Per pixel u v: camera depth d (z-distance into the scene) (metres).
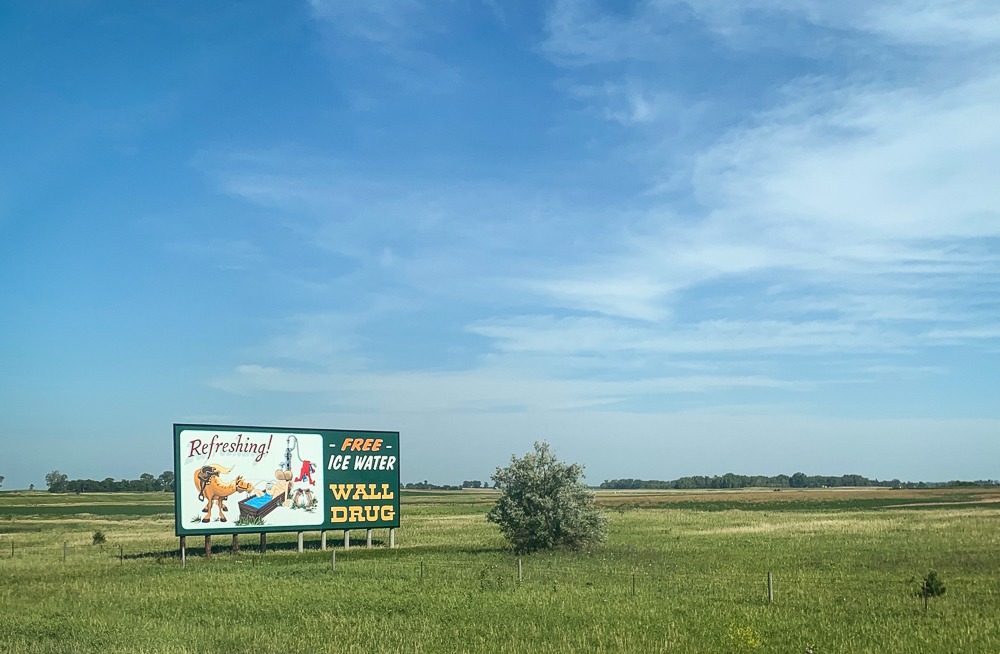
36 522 111.31
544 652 24.31
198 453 55.16
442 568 45.47
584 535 56.25
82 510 154.38
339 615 30.81
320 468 59.69
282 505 57.88
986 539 61.59
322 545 60.75
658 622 28.39
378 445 62.22
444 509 142.75
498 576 40.41
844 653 23.52
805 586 37.00
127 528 96.88
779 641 25.17
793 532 72.00
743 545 59.41
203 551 60.47
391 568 45.62
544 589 36.62
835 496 190.62
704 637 25.83
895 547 56.25
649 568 45.09
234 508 56.00
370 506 61.38
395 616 30.31
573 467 57.53
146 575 44.28
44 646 25.81
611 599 33.53
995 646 24.12
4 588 39.72
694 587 37.06
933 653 23.38
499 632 27.28
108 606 33.53
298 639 26.55
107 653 24.56
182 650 24.83
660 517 101.94
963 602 31.84
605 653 24.09
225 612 31.84
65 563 52.47
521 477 56.88
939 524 79.56
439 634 27.03
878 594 34.31
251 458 57.03
